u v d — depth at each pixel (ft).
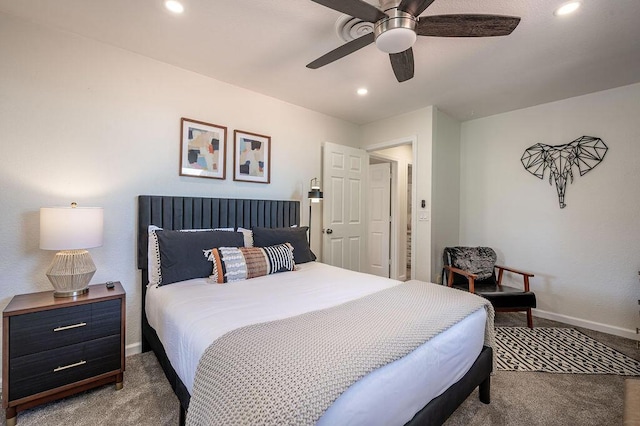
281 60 7.86
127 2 5.64
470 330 5.13
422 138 11.32
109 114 7.28
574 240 10.14
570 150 10.20
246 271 7.25
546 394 6.11
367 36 5.28
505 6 5.61
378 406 3.31
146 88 7.80
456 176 12.73
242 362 3.20
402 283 6.79
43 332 5.40
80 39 6.88
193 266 7.09
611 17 5.87
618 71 8.25
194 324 4.49
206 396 3.12
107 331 6.05
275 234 9.03
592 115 9.77
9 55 6.11
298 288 6.43
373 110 11.60
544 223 10.79
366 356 3.36
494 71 8.27
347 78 8.86
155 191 8.00
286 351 3.35
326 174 11.64
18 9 5.90
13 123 6.16
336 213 12.00
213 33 6.66
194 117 8.63
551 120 10.62
